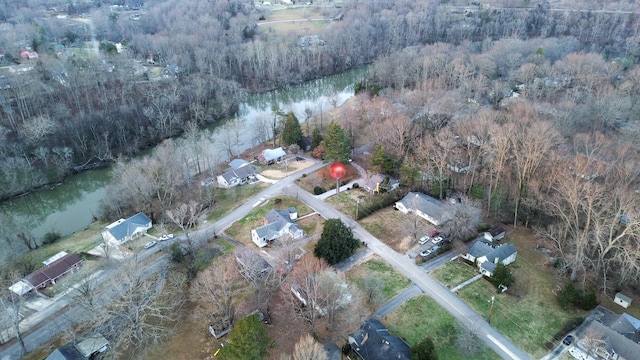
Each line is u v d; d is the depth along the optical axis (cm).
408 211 10025
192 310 7369
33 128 12656
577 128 11931
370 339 6438
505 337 6800
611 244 7306
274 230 9162
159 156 11700
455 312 7262
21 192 11969
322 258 8006
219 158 13425
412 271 8212
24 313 7456
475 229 9150
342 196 10800
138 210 10519
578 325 6956
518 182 9538
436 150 10556
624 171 8631
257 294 7444
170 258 8706
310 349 5512
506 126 9825
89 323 6988
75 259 8681
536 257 8525
